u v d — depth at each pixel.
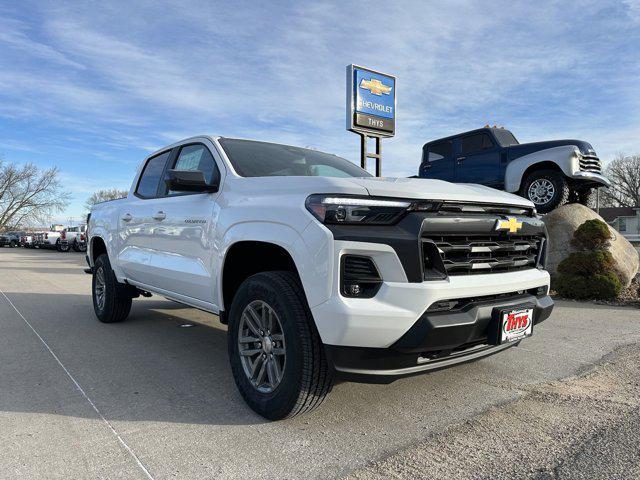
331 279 2.49
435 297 2.50
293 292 2.76
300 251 2.63
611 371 3.93
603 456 2.49
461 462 2.43
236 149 3.89
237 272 3.48
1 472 2.30
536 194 9.74
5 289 9.33
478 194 2.92
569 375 3.83
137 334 5.26
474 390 3.48
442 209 2.69
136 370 3.94
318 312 2.54
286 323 2.72
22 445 2.58
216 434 2.73
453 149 11.43
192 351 4.55
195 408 3.12
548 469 2.36
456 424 2.89
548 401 3.27
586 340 4.96
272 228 2.86
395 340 2.48
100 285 5.87
